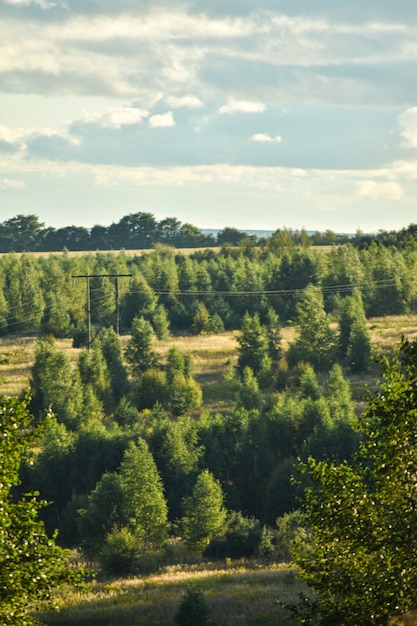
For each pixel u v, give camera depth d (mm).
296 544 28406
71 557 94562
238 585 69375
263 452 114188
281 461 117875
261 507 112000
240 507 110500
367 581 25578
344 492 26859
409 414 25797
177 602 63812
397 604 24906
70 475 112375
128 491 93750
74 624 57500
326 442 111188
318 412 118938
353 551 26047
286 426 119125
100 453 114250
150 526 92875
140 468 94438
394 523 26297
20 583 24250
